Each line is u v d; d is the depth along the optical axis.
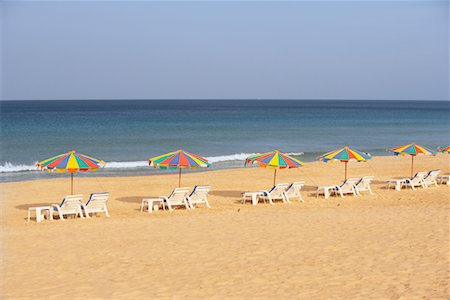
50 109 133.62
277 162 17.16
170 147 39.94
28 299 7.61
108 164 29.80
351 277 8.31
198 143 43.31
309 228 12.41
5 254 10.28
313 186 22.00
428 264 8.94
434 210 14.97
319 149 39.72
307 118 91.00
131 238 11.66
